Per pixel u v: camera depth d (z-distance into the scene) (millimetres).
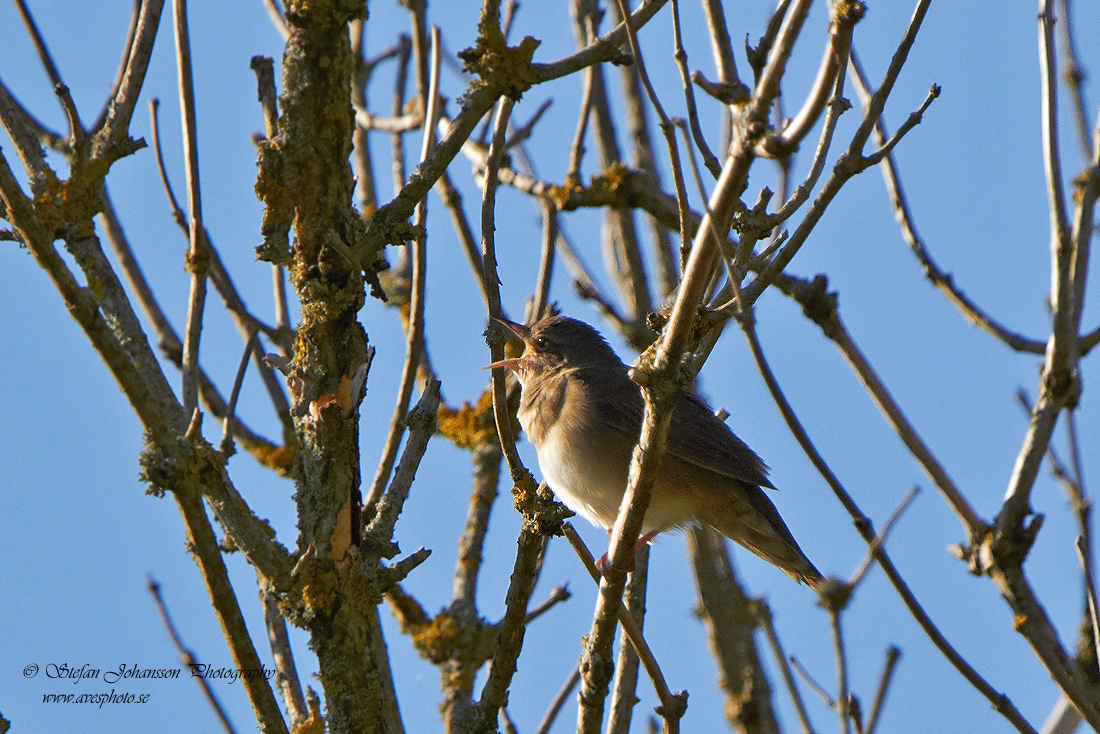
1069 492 7805
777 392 7605
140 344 8203
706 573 9883
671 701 7660
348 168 7598
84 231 8117
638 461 7051
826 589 6402
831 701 7250
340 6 7238
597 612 7770
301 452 7773
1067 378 7793
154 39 8133
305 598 7598
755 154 5438
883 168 9984
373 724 7652
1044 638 7574
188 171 8648
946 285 9812
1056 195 7699
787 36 5238
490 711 8406
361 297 7688
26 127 8125
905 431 8555
